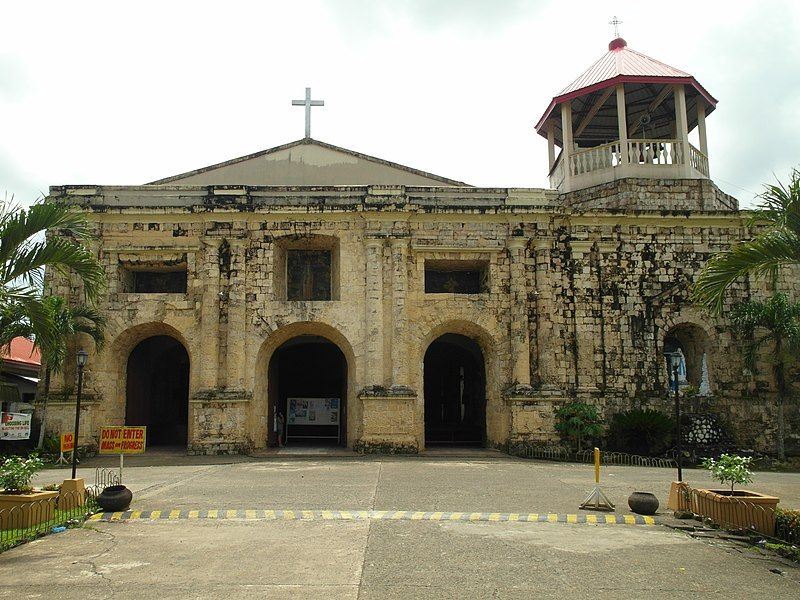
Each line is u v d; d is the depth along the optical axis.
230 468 22.06
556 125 34.78
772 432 28.22
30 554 10.82
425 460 24.77
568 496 16.31
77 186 28.77
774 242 14.27
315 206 28.17
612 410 27.94
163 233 28.42
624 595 8.84
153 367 33.47
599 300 28.78
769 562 10.77
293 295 29.84
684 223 29.25
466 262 29.23
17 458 14.67
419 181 31.31
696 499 13.84
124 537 11.97
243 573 9.66
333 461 24.28
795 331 26.64
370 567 9.95
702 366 29.50
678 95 30.34
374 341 27.38
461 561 10.33
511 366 27.98
